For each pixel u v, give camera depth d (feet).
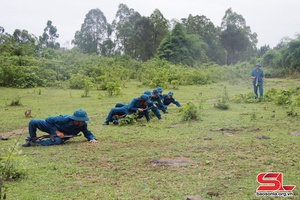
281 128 27.68
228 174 16.17
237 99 49.06
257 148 20.97
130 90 71.61
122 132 27.45
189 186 14.64
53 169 17.40
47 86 78.95
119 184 15.12
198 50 157.28
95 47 188.65
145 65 118.52
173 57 149.69
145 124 31.19
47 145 23.09
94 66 95.61
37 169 17.34
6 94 61.52
